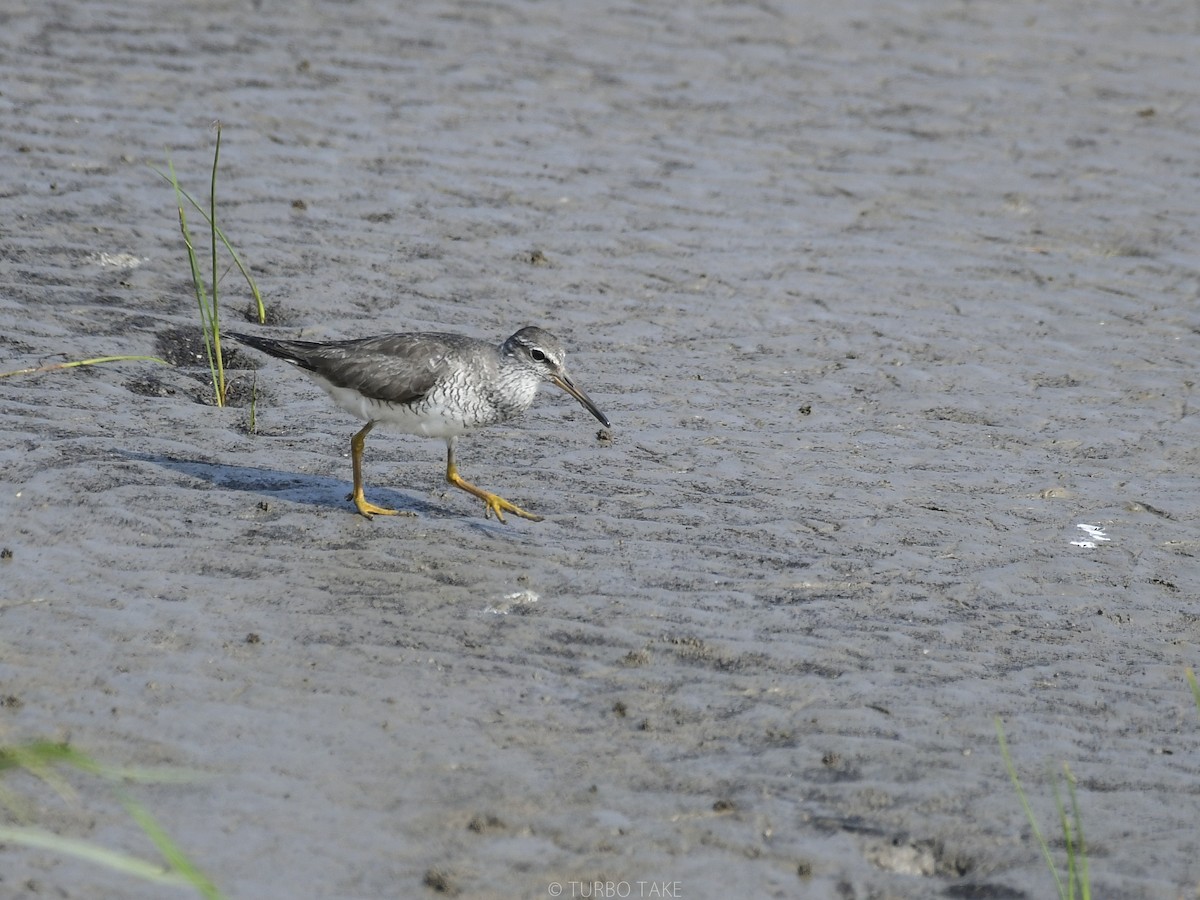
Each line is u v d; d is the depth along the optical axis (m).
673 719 10.58
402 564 12.50
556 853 9.02
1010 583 12.92
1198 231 20.67
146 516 12.80
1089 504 14.42
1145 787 10.06
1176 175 22.31
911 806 9.72
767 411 16.00
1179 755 10.51
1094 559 13.41
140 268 17.75
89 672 10.49
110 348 15.88
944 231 20.45
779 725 10.58
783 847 9.23
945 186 21.70
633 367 16.73
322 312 17.17
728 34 26.86
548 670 11.08
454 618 11.72
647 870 8.93
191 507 13.09
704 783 9.84
